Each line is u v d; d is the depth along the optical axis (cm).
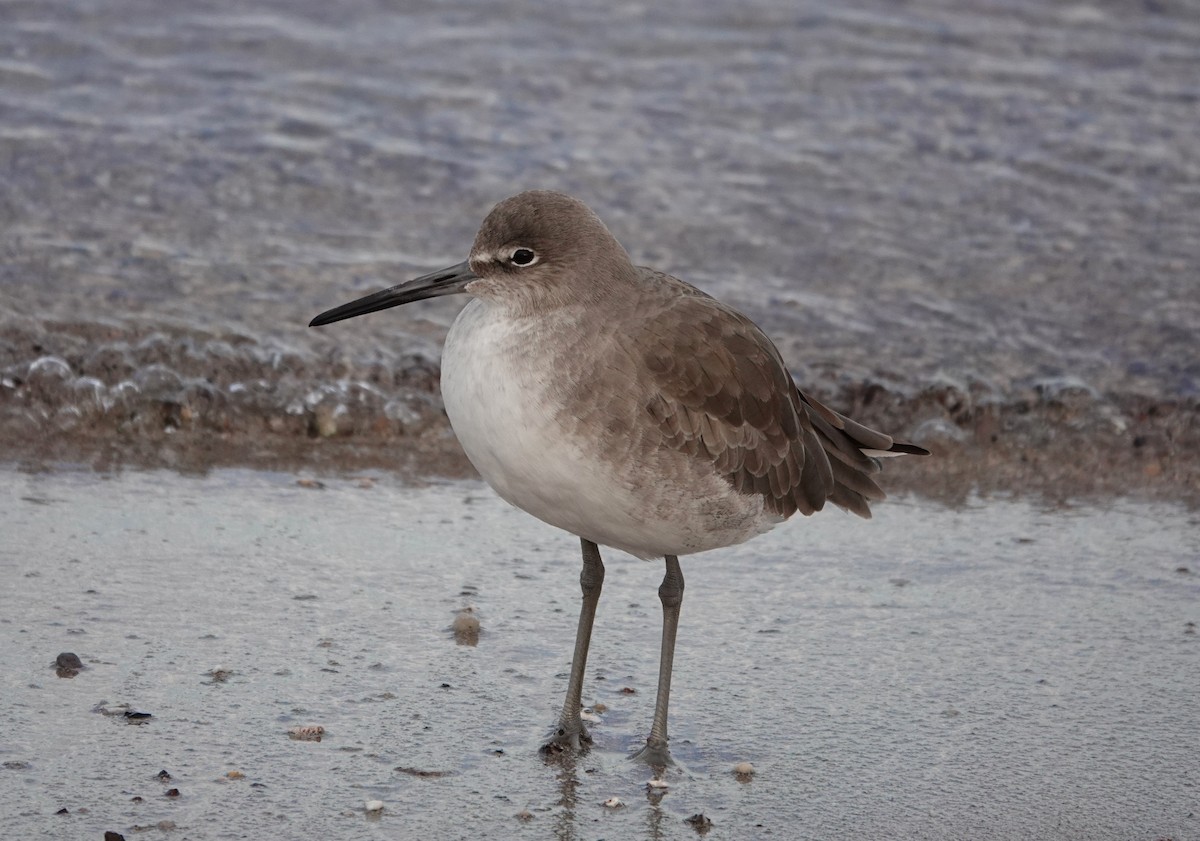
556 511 887
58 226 1659
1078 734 937
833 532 1230
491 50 2066
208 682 950
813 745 921
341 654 997
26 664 954
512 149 1867
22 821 796
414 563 1140
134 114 1872
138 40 2020
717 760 904
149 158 1794
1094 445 1415
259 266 1623
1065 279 1692
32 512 1178
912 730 938
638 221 1748
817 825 838
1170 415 1468
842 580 1145
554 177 1817
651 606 1095
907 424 1428
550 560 1160
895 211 1803
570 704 918
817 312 1608
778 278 1669
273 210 1731
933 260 1719
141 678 948
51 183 1733
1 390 1373
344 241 1684
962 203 1823
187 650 988
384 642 1017
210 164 1797
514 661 1005
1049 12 2238
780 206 1797
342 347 1496
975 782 883
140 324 1490
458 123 1911
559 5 2175
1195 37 2195
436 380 1462
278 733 899
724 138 1919
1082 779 888
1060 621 1088
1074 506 1298
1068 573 1166
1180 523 1269
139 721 900
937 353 1545
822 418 988
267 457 1323
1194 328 1608
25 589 1053
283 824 811
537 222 878
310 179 1788
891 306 1631
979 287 1675
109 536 1148
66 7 2072
